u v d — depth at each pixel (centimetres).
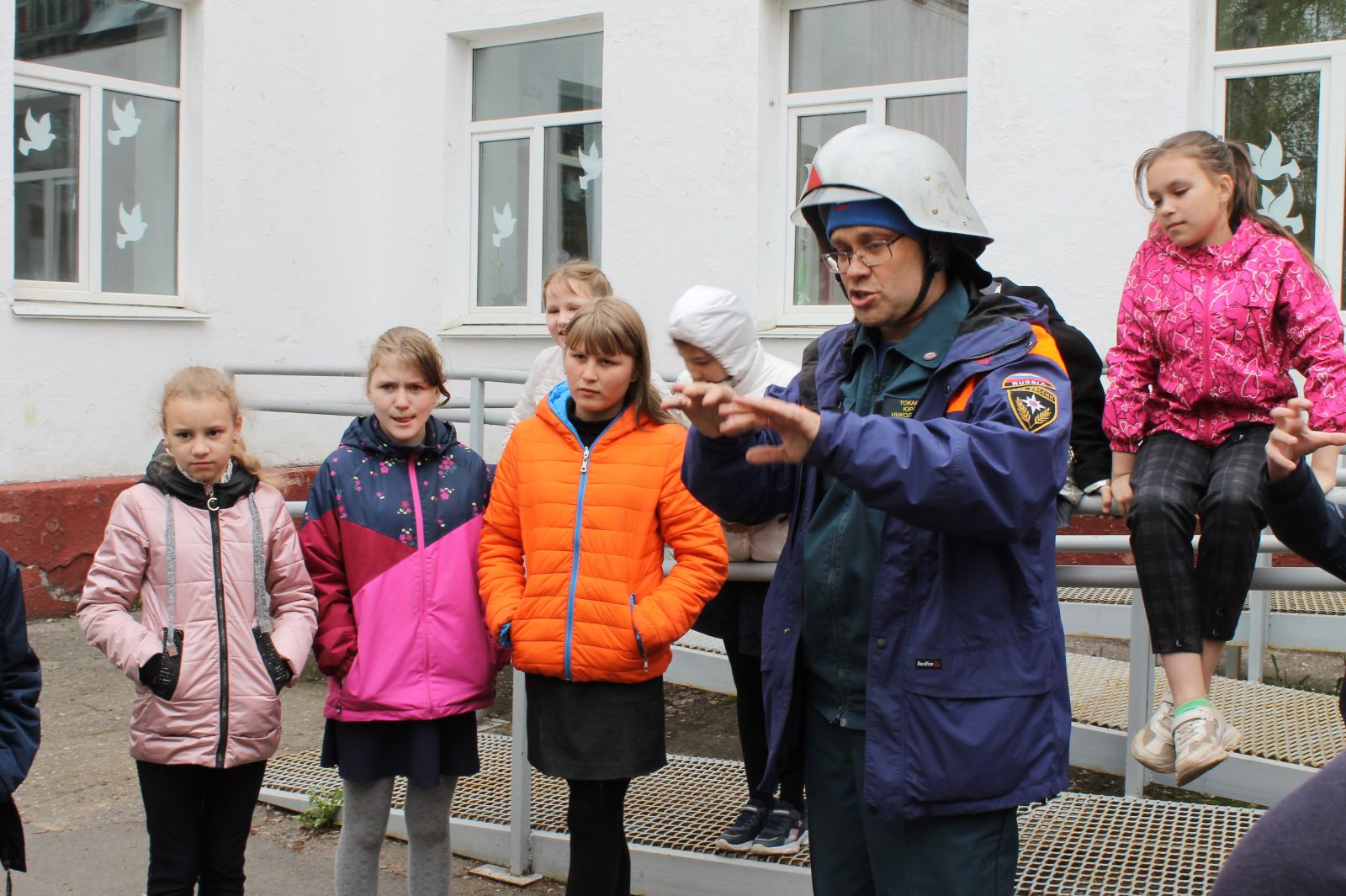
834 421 182
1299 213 588
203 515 294
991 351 199
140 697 287
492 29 805
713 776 403
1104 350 607
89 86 725
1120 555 559
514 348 802
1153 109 591
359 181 844
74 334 700
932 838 202
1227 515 248
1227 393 267
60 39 711
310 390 815
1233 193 274
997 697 197
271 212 796
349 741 297
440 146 828
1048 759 201
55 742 483
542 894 349
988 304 206
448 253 835
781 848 332
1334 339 262
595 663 275
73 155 720
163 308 752
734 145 714
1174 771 258
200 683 284
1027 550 201
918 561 200
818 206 213
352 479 305
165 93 758
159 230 760
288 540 302
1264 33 588
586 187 805
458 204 840
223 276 772
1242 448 262
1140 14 592
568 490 282
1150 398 282
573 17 770
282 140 799
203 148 761
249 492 302
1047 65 614
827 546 212
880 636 202
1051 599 204
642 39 741
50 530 664
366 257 850
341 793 408
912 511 182
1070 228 612
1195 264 274
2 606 261
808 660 220
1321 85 578
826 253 222
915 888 204
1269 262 267
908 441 181
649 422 287
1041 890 314
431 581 300
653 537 282
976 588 199
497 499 297
